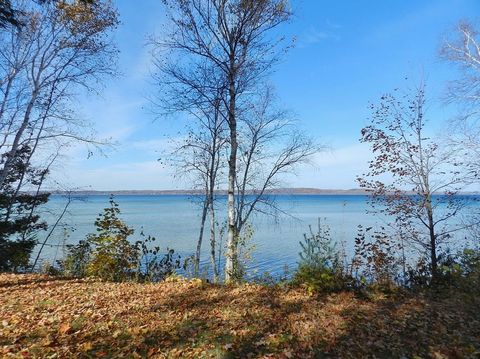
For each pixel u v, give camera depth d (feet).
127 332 18.51
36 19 46.85
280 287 28.27
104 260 34.32
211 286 29.73
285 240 89.40
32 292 27.71
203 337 17.87
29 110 47.01
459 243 42.83
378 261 30.25
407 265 32.45
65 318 20.65
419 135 39.70
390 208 40.70
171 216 177.06
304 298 25.12
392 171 39.86
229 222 37.96
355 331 18.66
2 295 26.68
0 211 60.39
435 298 25.54
